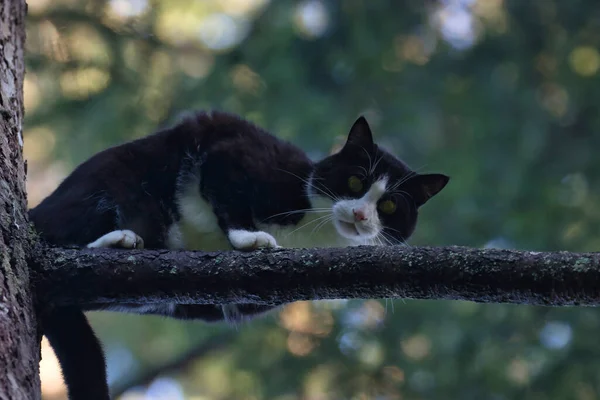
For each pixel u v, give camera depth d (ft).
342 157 17.87
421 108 34.24
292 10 33.14
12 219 11.77
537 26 34.88
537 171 33.37
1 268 11.15
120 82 26.50
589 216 31.30
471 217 31.53
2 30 13.97
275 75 31.48
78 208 14.32
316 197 17.19
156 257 12.30
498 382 27.12
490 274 11.28
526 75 35.09
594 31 34.19
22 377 10.26
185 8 33.32
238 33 33.81
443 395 27.48
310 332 29.30
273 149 16.98
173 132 16.30
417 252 11.73
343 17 33.58
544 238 30.40
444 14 35.91
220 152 16.05
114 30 26.25
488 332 28.17
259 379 28.73
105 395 13.41
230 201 15.92
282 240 16.87
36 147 29.32
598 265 10.85
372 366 28.25
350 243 17.67
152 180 15.69
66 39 24.75
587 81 34.12
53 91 25.70
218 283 12.19
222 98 30.66
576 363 26.48
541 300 11.23
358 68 33.60
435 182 18.45
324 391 28.60
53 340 13.24
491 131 33.86
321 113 31.30
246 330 29.60
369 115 34.35
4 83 13.34
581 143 33.99
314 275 12.00
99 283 12.07
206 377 33.09
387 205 17.74
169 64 29.86
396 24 33.78
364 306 29.40
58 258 12.06
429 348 28.94
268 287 12.16
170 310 16.34
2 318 10.56
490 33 35.24
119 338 33.12
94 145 27.78
